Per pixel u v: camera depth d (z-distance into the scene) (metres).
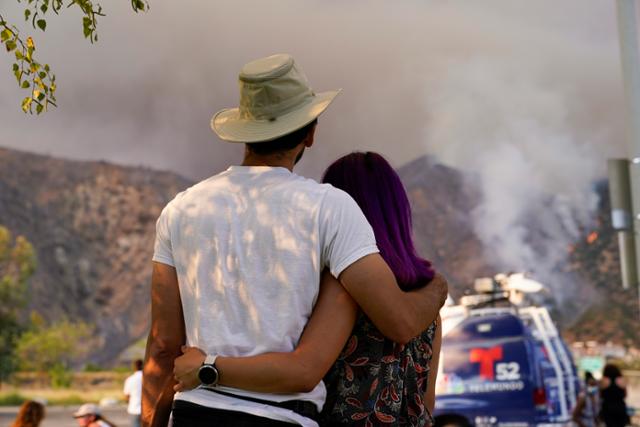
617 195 11.46
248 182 3.18
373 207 3.50
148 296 113.50
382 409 3.22
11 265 101.31
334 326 3.06
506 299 21.12
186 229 3.18
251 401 3.01
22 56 5.75
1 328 98.31
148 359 3.31
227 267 3.09
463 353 19.62
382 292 3.08
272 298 3.05
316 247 3.06
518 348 19.36
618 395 18.11
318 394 3.11
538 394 19.17
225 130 3.31
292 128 3.22
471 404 19.42
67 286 110.62
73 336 102.00
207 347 3.07
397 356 3.27
